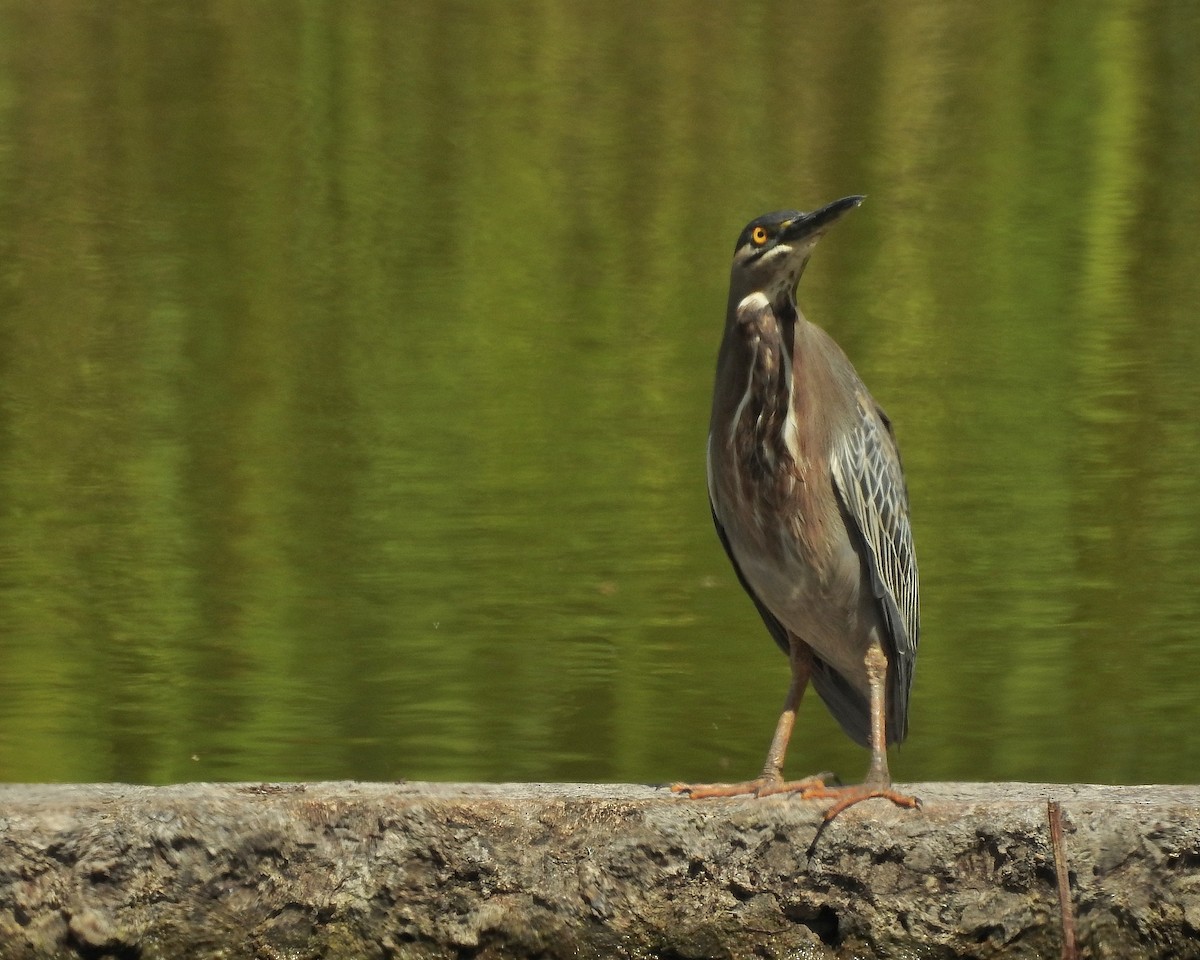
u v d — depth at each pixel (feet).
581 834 22.84
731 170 73.00
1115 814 22.43
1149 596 38.24
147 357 55.77
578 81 82.69
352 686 34.27
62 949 22.49
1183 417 49.39
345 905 22.70
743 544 24.67
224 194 70.79
